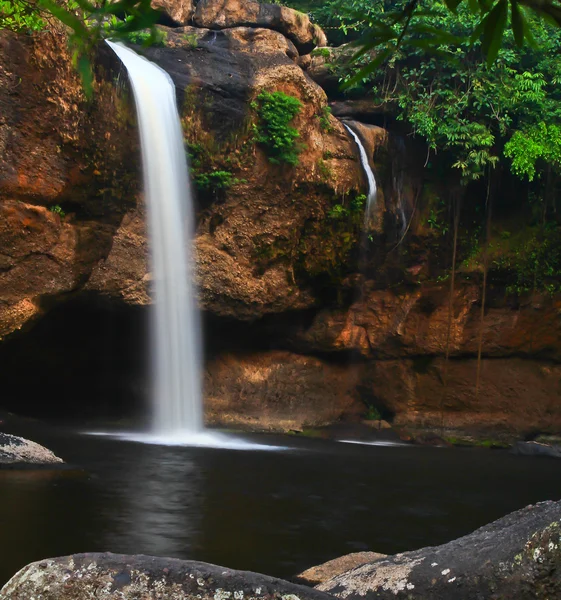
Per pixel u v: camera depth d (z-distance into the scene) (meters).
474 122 22.22
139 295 18.66
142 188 18.11
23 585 3.34
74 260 17.09
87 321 19.44
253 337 22.11
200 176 19.19
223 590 3.26
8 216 15.70
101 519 9.01
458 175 22.81
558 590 3.71
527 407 22.95
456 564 4.14
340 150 20.91
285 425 21.95
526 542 3.88
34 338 19.28
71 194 16.75
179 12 20.97
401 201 22.50
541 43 21.39
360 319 23.12
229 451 16.38
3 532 8.15
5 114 15.40
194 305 19.78
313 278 21.66
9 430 16.98
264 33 20.97
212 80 19.27
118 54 17.94
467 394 23.20
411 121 21.70
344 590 4.38
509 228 23.31
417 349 23.25
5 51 15.21
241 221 19.97
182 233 19.20
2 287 16.09
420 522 10.09
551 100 22.00
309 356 23.02
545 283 23.05
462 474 15.20
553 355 23.14
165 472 12.79
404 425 23.36
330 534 9.09
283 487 12.09
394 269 22.83
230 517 9.64
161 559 3.41
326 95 22.25
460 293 23.17
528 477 15.37
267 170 19.91
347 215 21.27
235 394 21.81
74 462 13.26
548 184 22.78
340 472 14.25
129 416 20.81
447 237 22.97
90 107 16.59
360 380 23.69
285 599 3.25
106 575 3.31
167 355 19.31
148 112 17.94
